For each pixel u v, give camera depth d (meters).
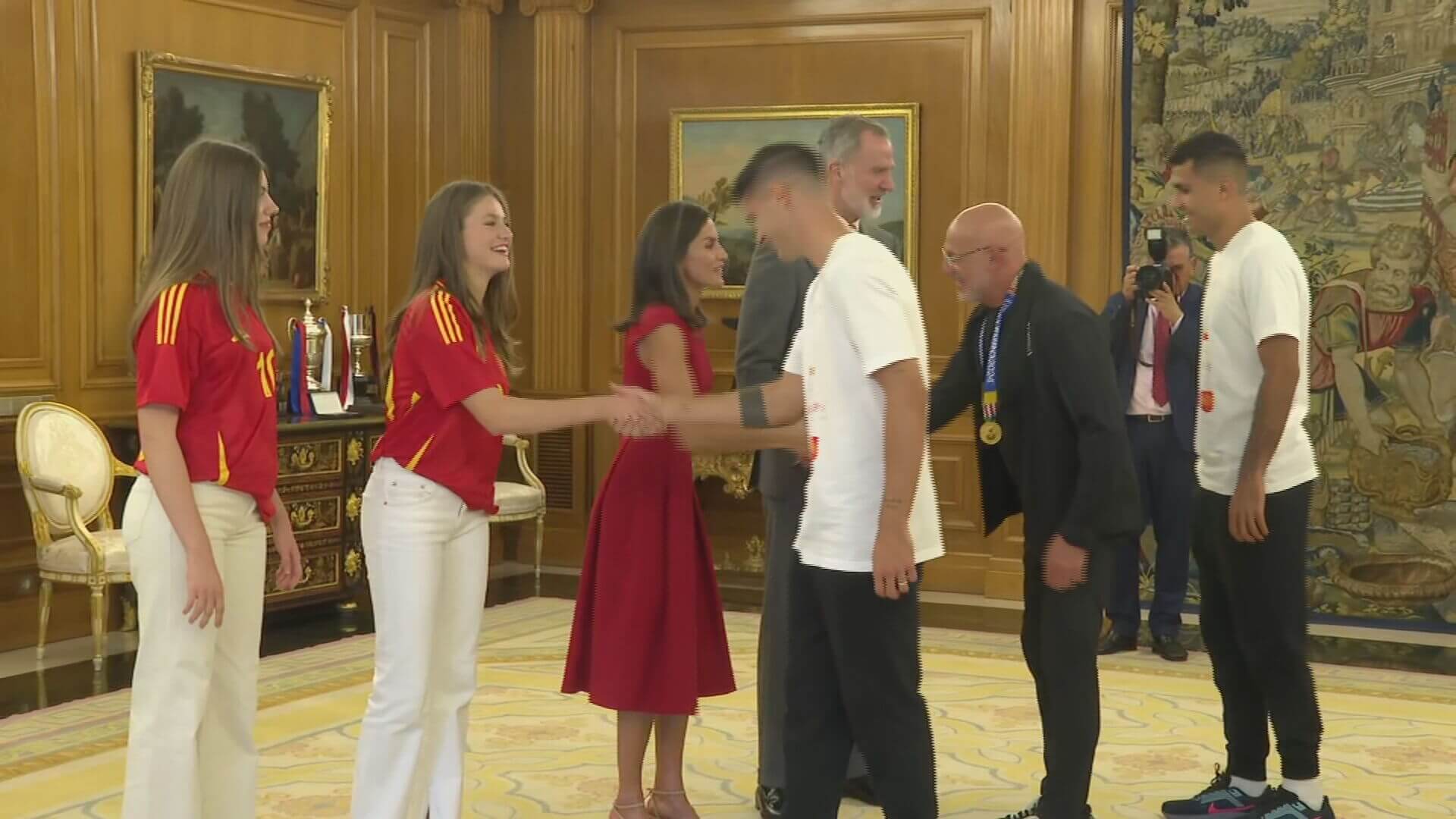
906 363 3.02
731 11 8.87
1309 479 4.06
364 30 8.50
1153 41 7.70
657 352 3.89
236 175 3.19
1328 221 7.46
